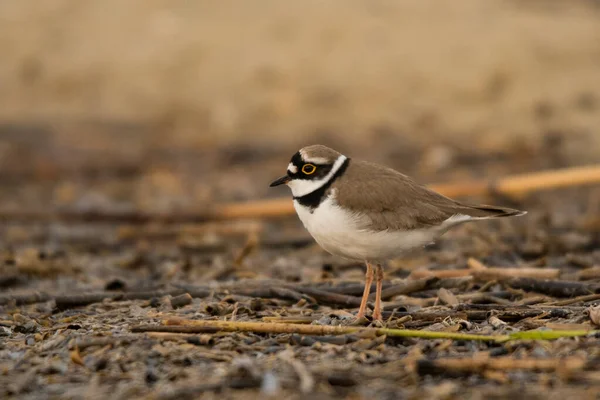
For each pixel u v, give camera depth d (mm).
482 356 7559
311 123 21469
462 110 21266
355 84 22156
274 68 22703
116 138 21344
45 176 19266
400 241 8805
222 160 19891
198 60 23250
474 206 8977
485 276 10406
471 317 8883
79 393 7172
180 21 24500
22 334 9070
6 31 24594
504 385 7012
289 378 7195
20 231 15023
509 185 13625
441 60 22297
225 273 11922
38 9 25312
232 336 8352
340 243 8875
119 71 23438
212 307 9477
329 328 8289
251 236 12305
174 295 10430
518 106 20984
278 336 8344
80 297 10258
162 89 22859
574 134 19812
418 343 8023
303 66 22656
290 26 23844
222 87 22609
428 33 23234
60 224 15641
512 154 19109
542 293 9977
